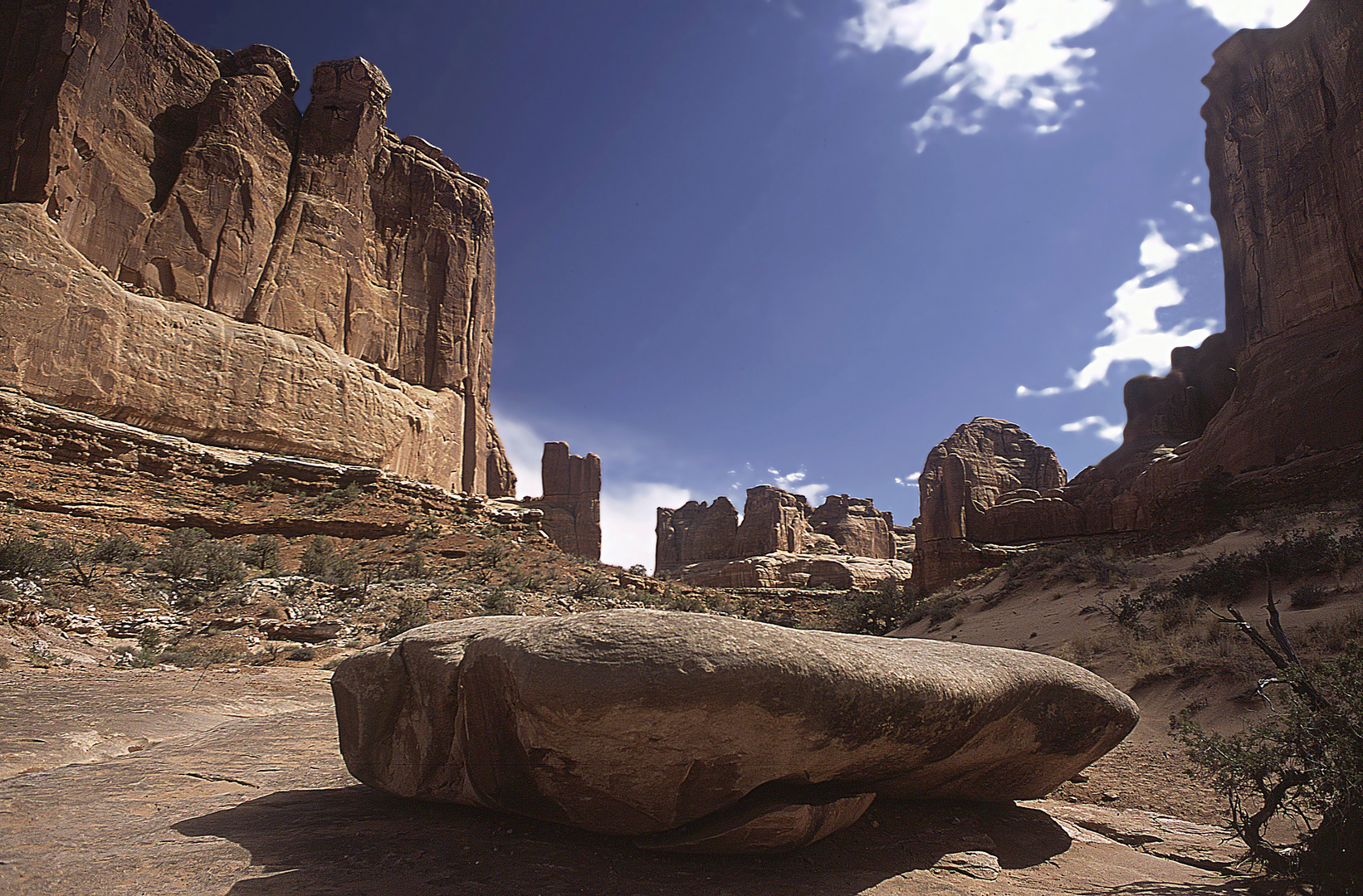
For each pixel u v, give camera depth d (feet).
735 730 10.61
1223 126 130.93
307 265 149.18
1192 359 180.34
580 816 12.18
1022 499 177.37
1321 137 110.11
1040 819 16.62
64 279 107.96
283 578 80.84
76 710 26.35
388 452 146.72
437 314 179.83
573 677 10.27
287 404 132.05
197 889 9.61
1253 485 83.25
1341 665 13.87
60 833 11.99
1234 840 15.72
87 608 60.85
